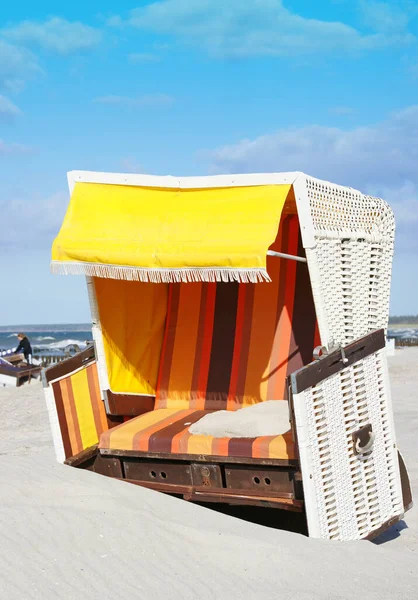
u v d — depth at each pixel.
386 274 6.03
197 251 5.19
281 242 6.85
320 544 4.75
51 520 4.48
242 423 5.66
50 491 4.99
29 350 20.39
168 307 7.26
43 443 10.29
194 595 3.80
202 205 5.56
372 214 6.02
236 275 5.02
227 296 7.08
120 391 6.62
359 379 5.42
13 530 4.29
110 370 6.50
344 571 4.32
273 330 6.80
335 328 5.37
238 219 5.28
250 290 6.98
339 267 5.48
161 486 5.71
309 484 4.86
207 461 5.51
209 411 6.72
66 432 5.98
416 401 12.54
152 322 7.06
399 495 5.62
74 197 6.06
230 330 6.99
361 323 5.68
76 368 6.25
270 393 6.65
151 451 5.76
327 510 4.99
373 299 5.84
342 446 5.16
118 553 4.18
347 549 4.75
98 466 6.14
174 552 4.29
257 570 4.18
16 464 5.66
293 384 4.84
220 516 5.05
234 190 5.51
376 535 5.36
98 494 5.02
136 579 3.92
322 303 5.23
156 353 7.14
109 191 6.00
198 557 4.27
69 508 4.71
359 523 5.25
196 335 7.10
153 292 7.07
